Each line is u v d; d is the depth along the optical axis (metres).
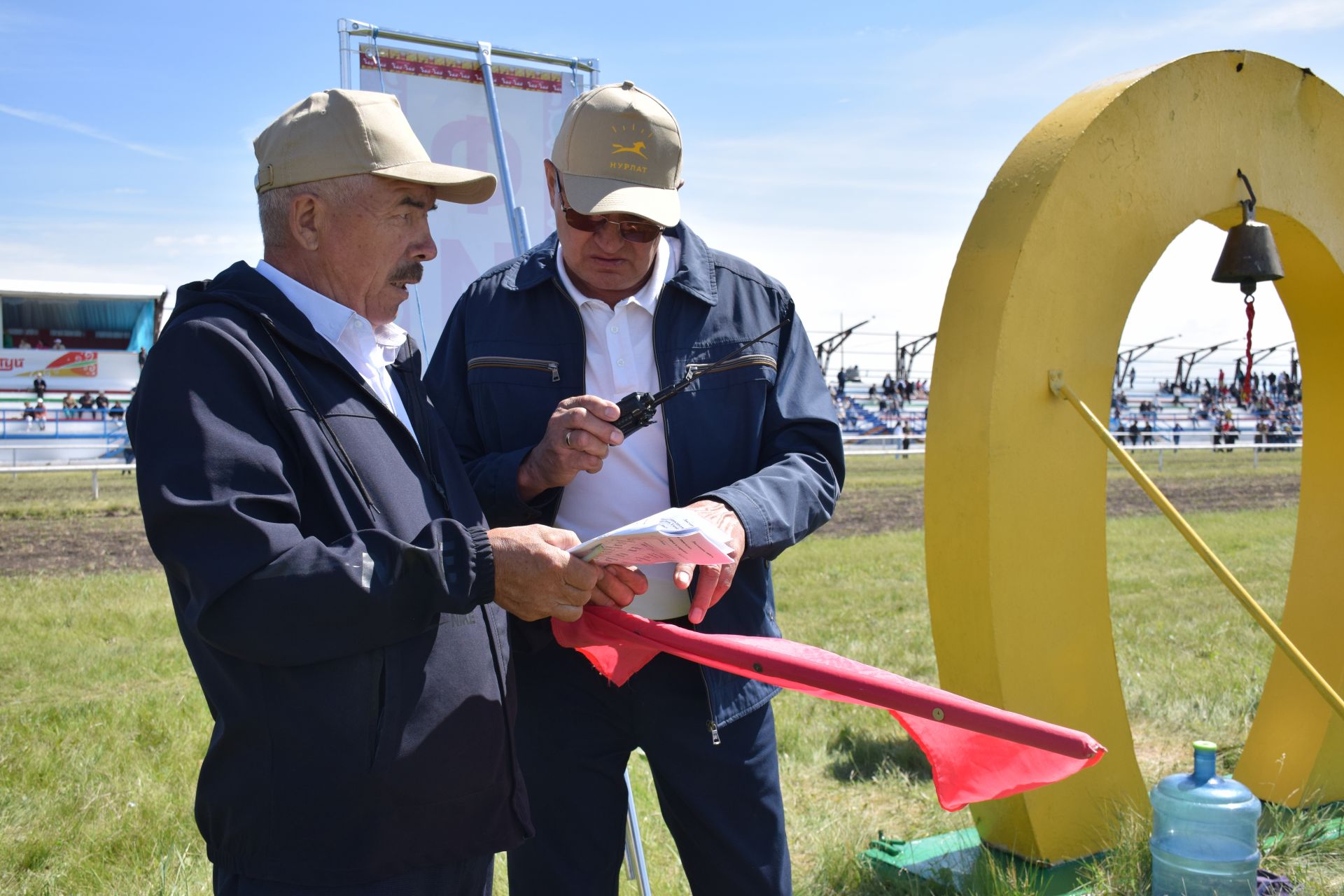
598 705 2.43
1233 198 3.81
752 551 2.20
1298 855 3.66
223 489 1.57
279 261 1.88
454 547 1.68
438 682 1.79
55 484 21.47
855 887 3.56
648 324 2.47
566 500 2.46
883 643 7.12
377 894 1.71
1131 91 3.49
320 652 1.59
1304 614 4.34
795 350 2.58
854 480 22.75
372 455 1.80
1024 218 3.37
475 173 1.90
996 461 3.36
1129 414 38.16
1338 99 4.08
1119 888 3.34
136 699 5.68
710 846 2.40
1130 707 5.64
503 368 2.49
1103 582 3.65
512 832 1.92
